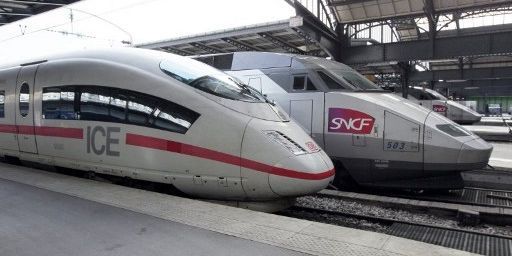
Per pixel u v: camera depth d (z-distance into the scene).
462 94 76.38
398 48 20.64
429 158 7.83
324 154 6.57
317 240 4.11
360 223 6.98
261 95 7.09
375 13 20.23
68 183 6.50
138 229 4.50
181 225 4.59
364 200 7.99
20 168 7.81
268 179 5.83
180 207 5.21
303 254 3.80
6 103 9.04
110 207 5.25
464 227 6.83
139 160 6.58
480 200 8.41
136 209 5.16
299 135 6.49
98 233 4.40
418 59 20.16
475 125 30.14
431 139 7.80
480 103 86.56
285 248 3.94
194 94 6.38
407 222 6.75
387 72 35.31
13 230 4.51
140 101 6.68
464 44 19.20
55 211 5.11
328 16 20.81
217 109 6.20
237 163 5.95
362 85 9.12
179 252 3.91
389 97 8.68
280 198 6.14
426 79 38.81
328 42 20.75
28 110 8.47
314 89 8.84
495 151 15.33
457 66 38.25
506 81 53.69
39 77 8.38
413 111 8.25
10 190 6.07
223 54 10.42
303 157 5.98
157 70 6.83
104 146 6.98
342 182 8.94
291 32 18.53
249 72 9.80
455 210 7.21
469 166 7.71
